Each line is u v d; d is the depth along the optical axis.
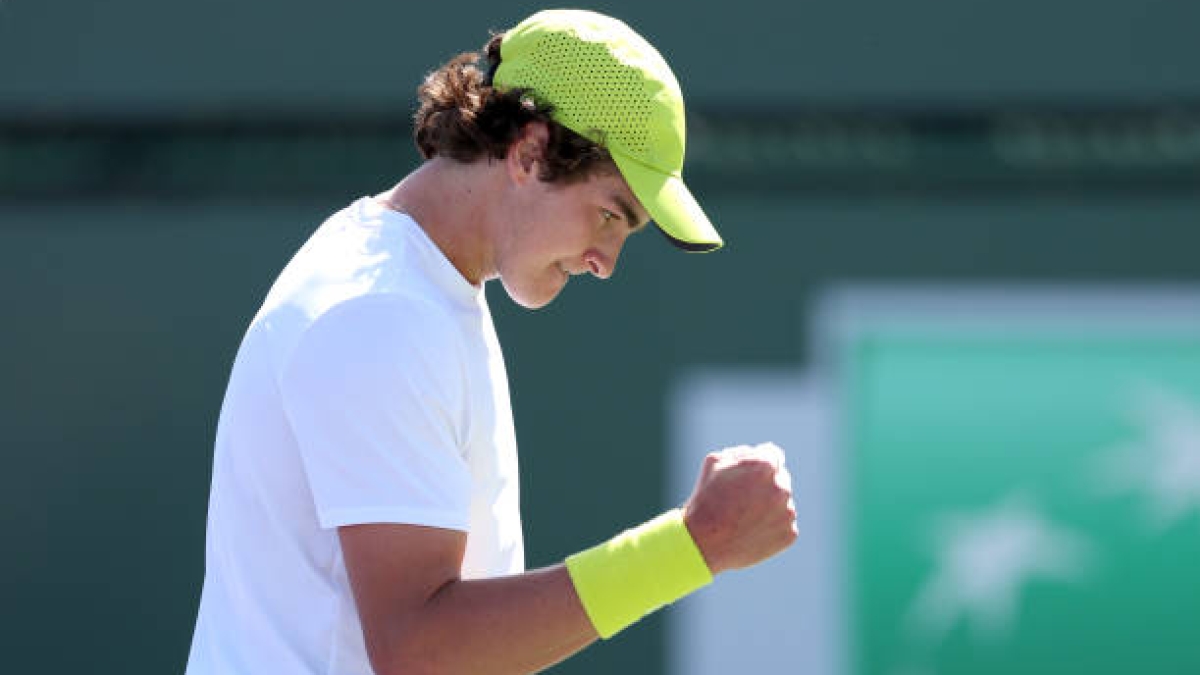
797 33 21.11
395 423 6.40
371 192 21.09
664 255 20.45
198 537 20.34
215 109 21.31
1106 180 20.69
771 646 19.50
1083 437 19.48
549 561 20.11
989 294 20.45
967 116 21.17
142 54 21.33
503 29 21.11
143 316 20.62
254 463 6.75
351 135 21.50
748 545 6.59
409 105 21.25
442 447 6.51
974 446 19.62
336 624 6.71
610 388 20.30
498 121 6.80
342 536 6.45
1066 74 21.03
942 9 21.08
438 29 21.17
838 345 20.23
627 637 19.69
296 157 21.28
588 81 6.74
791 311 20.42
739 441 20.11
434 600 6.38
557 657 6.50
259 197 21.03
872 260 20.52
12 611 20.23
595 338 20.36
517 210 6.89
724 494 6.54
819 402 20.11
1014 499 19.42
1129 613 19.12
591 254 6.98
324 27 21.28
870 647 19.36
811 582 19.55
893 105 21.08
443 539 6.44
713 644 19.59
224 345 20.59
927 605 19.39
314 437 6.44
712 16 21.11
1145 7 20.97
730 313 20.41
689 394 20.28
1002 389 19.73
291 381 6.51
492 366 6.95
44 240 20.66
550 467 20.23
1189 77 20.91
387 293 6.54
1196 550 19.11
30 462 20.41
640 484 20.19
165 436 20.48
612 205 6.87
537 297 7.09
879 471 19.75
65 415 20.48
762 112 21.08
